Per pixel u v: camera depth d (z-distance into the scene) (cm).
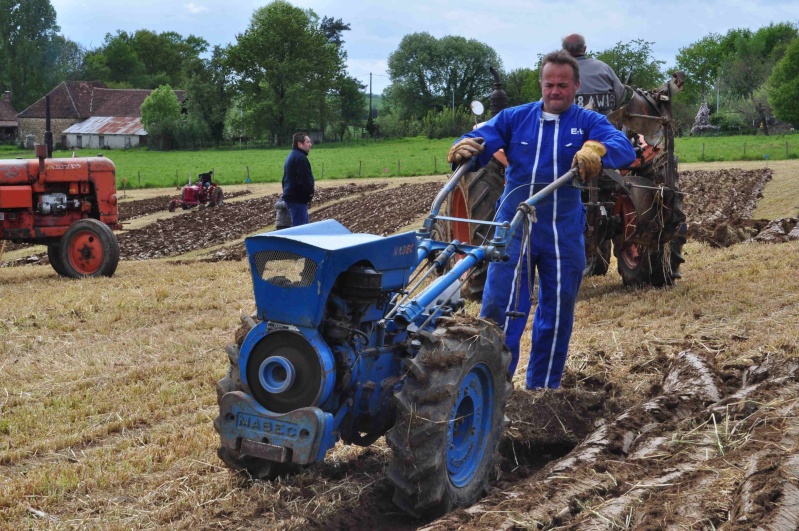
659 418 493
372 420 403
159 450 482
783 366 566
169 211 2620
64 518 399
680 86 826
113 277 1181
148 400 591
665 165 848
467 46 9431
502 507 361
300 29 7862
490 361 404
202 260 1450
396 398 369
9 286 1117
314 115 7869
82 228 1194
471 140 490
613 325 761
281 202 1073
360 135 9400
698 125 6906
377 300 398
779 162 3356
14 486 434
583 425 507
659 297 855
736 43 9531
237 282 1098
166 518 395
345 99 8600
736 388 562
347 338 382
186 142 7625
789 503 336
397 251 405
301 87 7594
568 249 505
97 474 448
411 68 9500
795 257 1044
